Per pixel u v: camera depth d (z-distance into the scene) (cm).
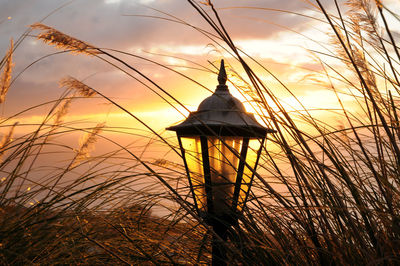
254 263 204
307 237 197
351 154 211
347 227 184
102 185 211
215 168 210
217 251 214
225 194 210
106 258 205
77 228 201
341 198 184
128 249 214
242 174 209
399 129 198
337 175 196
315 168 204
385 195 181
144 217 227
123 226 215
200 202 218
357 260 178
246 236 211
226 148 210
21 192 210
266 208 212
